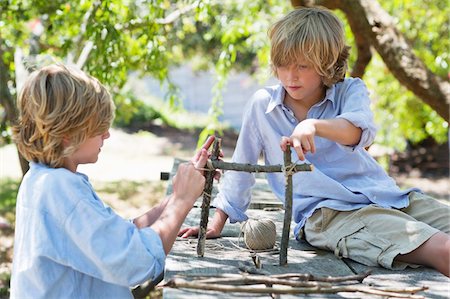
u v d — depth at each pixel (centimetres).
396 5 606
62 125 177
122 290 186
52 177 176
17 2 495
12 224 638
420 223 219
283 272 206
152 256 176
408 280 201
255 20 563
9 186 849
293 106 246
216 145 215
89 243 171
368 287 184
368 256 217
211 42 1265
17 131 186
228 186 253
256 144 254
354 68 498
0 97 496
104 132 187
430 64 702
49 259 175
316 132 209
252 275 194
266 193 357
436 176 1055
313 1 444
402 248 212
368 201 239
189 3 457
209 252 227
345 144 220
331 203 235
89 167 1037
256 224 230
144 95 1670
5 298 442
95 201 178
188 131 1541
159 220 188
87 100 179
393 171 1076
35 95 179
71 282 178
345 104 237
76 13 509
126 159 1146
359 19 442
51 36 551
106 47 427
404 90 777
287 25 228
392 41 438
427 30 710
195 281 180
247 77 1761
